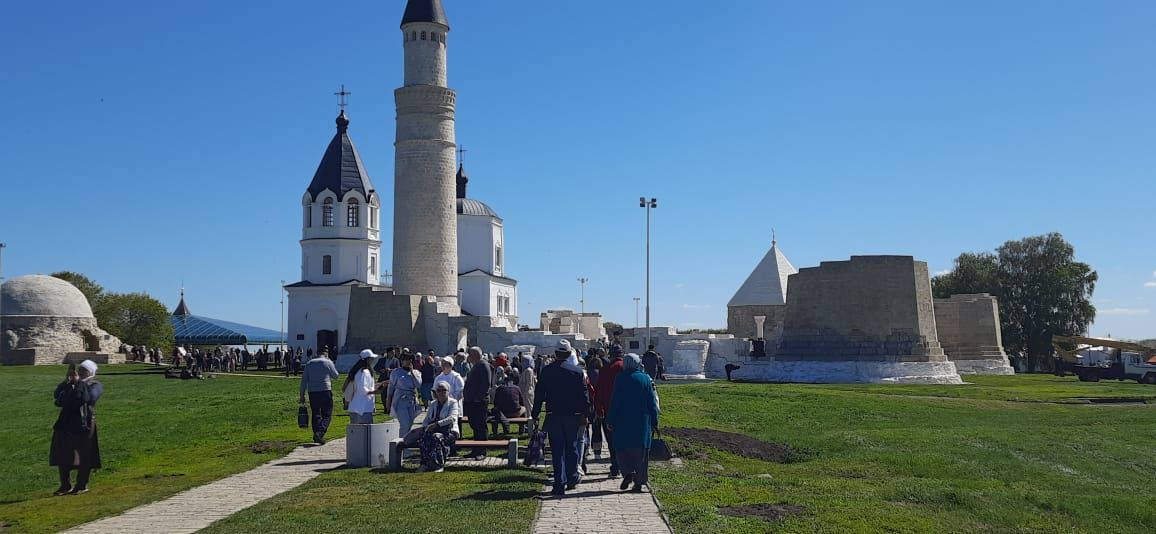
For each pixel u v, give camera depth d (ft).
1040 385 191.83
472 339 249.75
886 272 212.02
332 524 48.24
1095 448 91.35
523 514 50.06
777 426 105.19
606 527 46.85
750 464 75.66
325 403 82.89
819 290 216.33
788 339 220.02
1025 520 55.26
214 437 92.32
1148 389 175.42
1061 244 370.53
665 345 243.40
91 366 65.46
